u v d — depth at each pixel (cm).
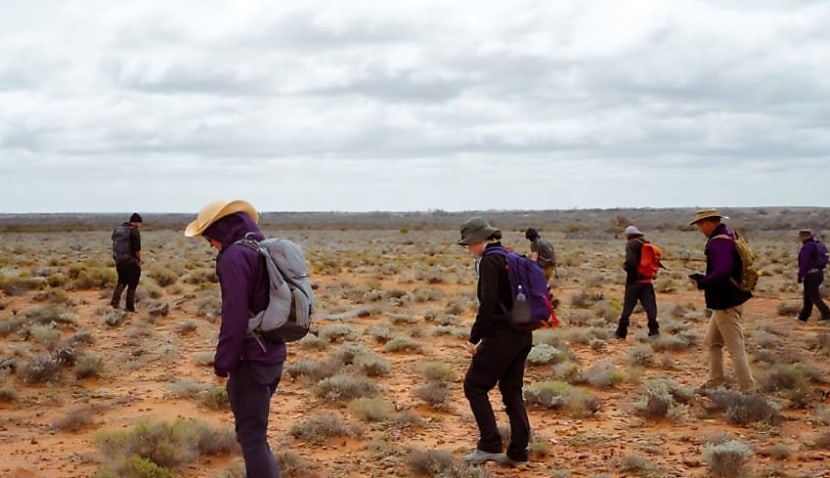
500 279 718
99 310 1780
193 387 1070
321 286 2566
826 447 806
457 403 1028
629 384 1138
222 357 533
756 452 793
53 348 1330
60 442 834
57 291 2039
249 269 542
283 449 802
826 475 713
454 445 828
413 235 7962
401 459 773
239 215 570
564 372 1148
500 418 938
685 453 795
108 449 762
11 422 915
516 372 744
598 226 9956
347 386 1039
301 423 876
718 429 888
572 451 801
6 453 790
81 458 767
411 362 1309
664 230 8681
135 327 1567
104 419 934
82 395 1054
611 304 2002
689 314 1888
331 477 722
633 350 1309
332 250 4981
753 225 9731
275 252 555
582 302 2116
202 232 562
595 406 966
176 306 1966
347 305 2089
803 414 958
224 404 984
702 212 1033
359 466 755
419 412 973
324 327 1560
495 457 746
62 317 1614
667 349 1435
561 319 1778
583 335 1513
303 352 1384
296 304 554
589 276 2897
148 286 2219
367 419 923
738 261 1016
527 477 713
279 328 549
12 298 2064
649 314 1520
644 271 1516
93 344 1422
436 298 2272
